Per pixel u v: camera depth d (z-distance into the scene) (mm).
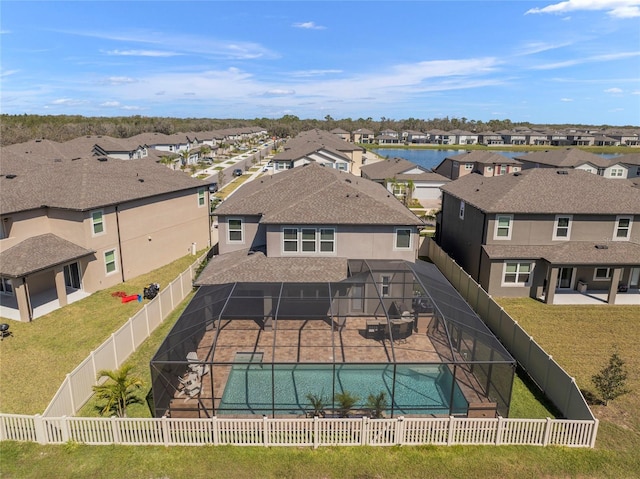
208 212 42906
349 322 23188
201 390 18297
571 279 31688
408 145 183500
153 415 16875
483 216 30828
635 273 31516
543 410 17688
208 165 101875
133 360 21250
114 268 31891
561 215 30234
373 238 27328
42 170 34125
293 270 25484
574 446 15328
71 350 22109
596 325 25922
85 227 28969
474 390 18109
